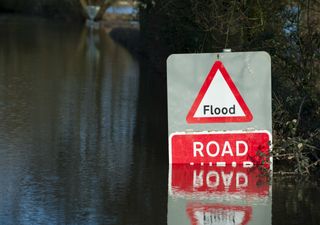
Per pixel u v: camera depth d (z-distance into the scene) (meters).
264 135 12.10
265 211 9.84
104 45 45.50
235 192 10.84
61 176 11.92
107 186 11.25
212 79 12.04
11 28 65.06
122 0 75.19
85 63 33.53
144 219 9.48
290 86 14.07
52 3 88.12
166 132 16.19
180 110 12.13
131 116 18.45
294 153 12.13
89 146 14.48
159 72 28.62
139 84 25.45
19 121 17.41
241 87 12.04
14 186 11.23
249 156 12.16
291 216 9.61
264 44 15.06
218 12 16.80
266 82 12.02
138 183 11.41
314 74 13.80
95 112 19.02
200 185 11.22
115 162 13.01
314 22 14.29
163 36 25.50
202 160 12.23
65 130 16.27
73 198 10.53
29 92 23.06
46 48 42.78
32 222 9.30
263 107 12.05
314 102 13.43
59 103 20.64
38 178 11.77
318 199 10.48
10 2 98.62
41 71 30.02
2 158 13.28
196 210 9.88
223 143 12.16
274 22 15.26
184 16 20.42
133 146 14.53
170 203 10.24
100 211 9.85
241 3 16.06
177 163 12.27
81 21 80.62
